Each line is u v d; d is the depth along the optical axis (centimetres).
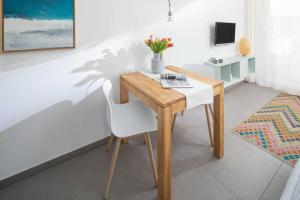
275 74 421
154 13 268
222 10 377
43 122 203
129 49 252
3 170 188
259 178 192
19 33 173
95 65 227
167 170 167
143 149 241
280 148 233
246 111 328
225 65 371
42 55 190
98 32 222
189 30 324
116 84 249
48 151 212
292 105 342
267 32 418
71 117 221
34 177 201
